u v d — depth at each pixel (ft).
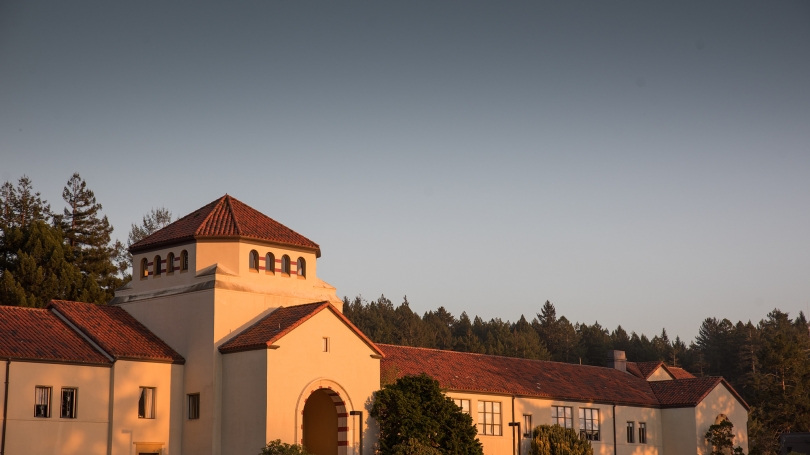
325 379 153.07
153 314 162.09
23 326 146.30
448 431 157.69
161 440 150.20
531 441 190.19
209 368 151.12
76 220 268.62
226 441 148.36
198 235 158.20
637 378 238.07
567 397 203.31
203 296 154.92
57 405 139.54
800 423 291.38
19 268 218.18
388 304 527.81
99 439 143.33
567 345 496.64
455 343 458.09
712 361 482.69
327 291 171.22
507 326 499.92
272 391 144.87
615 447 212.23
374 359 162.20
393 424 154.92
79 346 146.61
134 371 148.97
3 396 133.49
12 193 261.03
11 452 132.87
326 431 160.04
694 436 218.79
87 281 230.07
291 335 149.59
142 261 168.14
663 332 602.44
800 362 303.07
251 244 161.48
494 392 188.55
